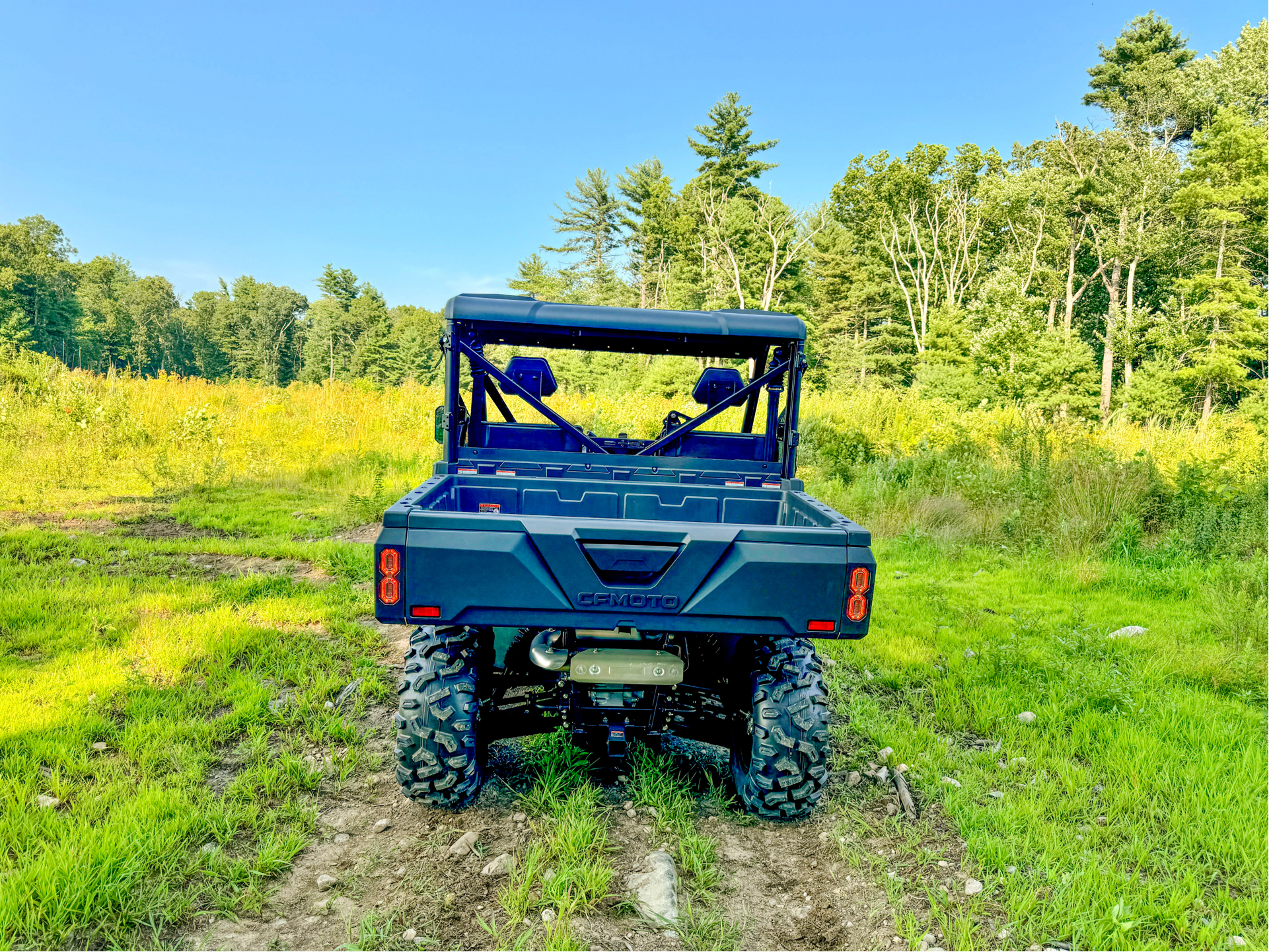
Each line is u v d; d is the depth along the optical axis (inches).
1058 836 122.3
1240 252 1320.1
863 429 558.9
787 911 106.6
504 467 170.4
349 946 94.7
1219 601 239.5
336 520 368.5
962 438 479.2
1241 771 142.2
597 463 173.3
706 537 108.2
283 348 4948.3
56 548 289.4
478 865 112.3
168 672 175.0
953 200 2345.0
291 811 123.5
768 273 1990.7
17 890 97.6
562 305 160.7
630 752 143.4
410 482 458.0
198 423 509.4
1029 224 2100.1
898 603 258.2
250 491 430.0
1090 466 379.9
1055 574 292.7
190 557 295.9
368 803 129.2
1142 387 1235.2
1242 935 101.9
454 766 117.3
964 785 137.9
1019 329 1278.3
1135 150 1802.4
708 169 2231.8
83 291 4471.0
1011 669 194.5
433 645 120.0
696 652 150.0
